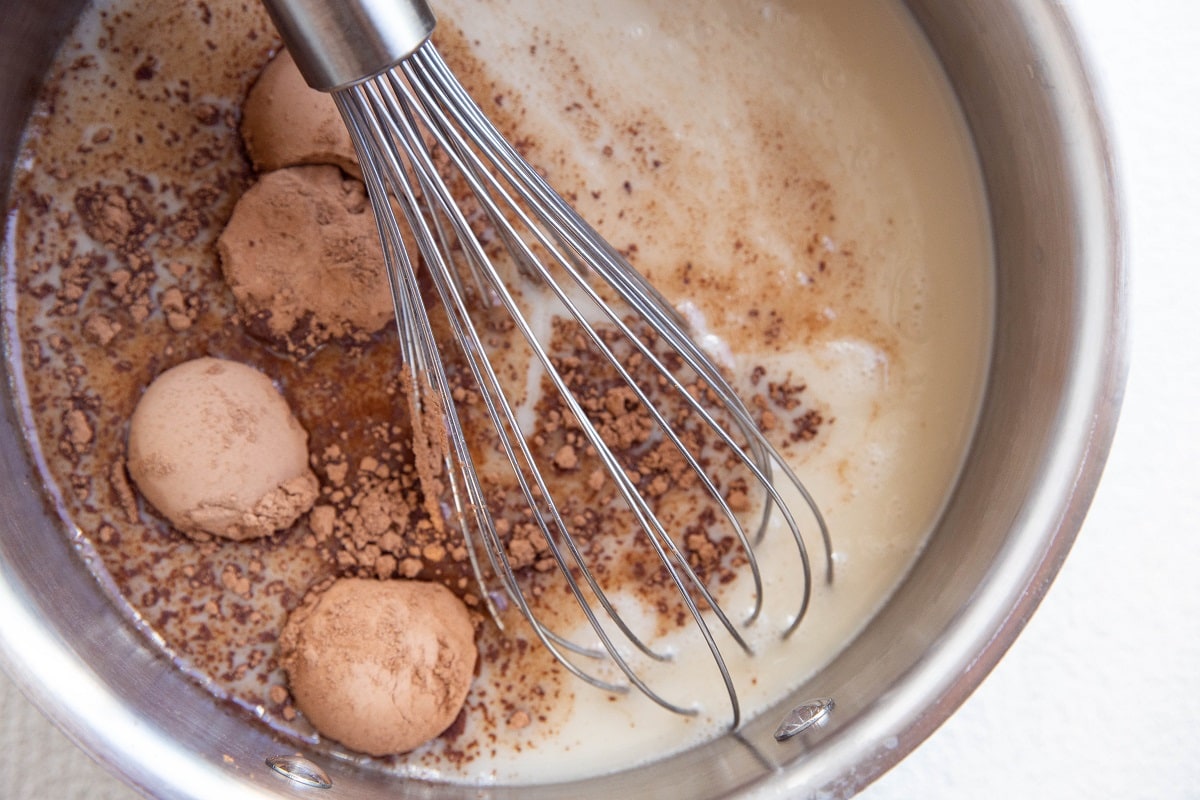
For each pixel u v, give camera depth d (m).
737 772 0.34
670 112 0.37
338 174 0.35
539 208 0.33
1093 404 0.33
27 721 0.37
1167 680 0.38
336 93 0.31
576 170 0.37
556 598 0.37
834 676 0.36
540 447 0.37
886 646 0.35
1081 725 0.38
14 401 0.36
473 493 0.35
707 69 0.37
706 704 0.37
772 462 0.37
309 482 0.36
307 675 0.35
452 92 0.32
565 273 0.37
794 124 0.37
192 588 0.36
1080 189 0.33
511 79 0.37
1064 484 0.33
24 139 0.36
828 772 0.32
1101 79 0.32
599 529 0.37
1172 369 0.38
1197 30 0.38
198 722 0.35
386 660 0.35
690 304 0.37
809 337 0.37
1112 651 0.38
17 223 0.36
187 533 0.36
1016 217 0.36
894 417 0.37
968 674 0.32
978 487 0.36
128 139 0.36
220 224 0.37
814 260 0.37
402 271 0.33
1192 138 0.38
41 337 0.36
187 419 0.35
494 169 0.37
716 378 0.35
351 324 0.36
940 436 0.37
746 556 0.37
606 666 0.37
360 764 0.36
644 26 0.37
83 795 0.37
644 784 0.35
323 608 0.35
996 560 0.33
